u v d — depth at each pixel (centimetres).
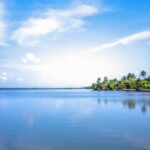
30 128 3644
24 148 2517
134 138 2920
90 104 8338
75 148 2506
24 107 7444
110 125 3853
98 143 2692
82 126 3788
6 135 3133
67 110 6356
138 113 5453
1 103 9319
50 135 3122
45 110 6412
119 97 12456
